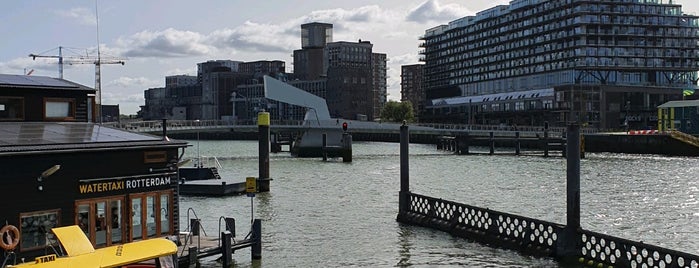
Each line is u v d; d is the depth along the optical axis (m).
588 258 29.14
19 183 23.69
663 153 119.12
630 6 182.38
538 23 197.00
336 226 42.16
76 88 31.27
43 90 30.20
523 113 198.00
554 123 183.88
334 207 51.16
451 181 72.50
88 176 25.59
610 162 100.31
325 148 112.19
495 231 34.78
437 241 36.16
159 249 21.81
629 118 179.75
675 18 184.88
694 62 187.62
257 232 32.47
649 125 180.75
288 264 31.98
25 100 29.73
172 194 28.44
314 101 133.25
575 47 181.25
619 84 181.12
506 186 66.94
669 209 49.66
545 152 120.00
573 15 182.00
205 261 31.42
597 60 180.00
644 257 26.58
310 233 39.97
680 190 62.06
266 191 62.28
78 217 25.25
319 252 34.69
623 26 181.75
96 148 25.45
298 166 96.50
